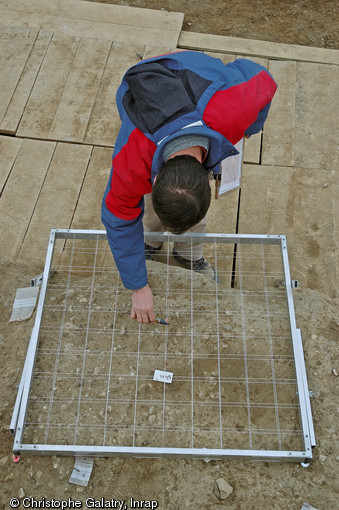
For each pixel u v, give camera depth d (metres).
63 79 3.32
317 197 2.86
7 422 1.98
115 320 2.23
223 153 1.48
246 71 1.55
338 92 3.37
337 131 3.16
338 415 2.00
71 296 2.31
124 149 1.38
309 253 2.65
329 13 4.06
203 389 2.06
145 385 2.06
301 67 3.51
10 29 3.58
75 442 1.90
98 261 2.56
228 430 1.96
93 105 3.20
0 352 2.17
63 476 1.85
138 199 1.49
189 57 1.52
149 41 3.59
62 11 3.74
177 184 1.16
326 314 2.32
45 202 2.78
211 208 2.79
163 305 2.29
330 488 1.84
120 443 1.93
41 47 3.49
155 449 1.80
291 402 2.03
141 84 1.33
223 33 3.90
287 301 2.18
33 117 3.12
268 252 2.64
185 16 3.99
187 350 2.16
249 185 2.89
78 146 3.02
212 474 1.86
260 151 3.05
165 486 1.84
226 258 2.65
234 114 1.40
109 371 2.09
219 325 2.23
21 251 2.60
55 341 2.18
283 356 2.15
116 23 3.70
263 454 1.79
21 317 2.27
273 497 1.82
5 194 2.80
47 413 1.99
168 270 2.42
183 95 1.32
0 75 3.32
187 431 1.96
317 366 2.14
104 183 2.88
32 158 2.95
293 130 3.15
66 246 2.63
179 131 1.27
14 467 1.87
